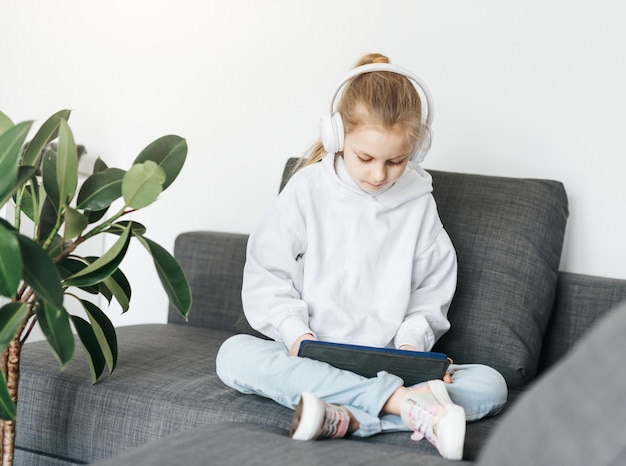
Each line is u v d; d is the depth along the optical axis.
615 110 2.06
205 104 2.47
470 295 1.82
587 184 2.08
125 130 2.56
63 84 2.63
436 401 1.28
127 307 1.52
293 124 2.38
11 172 1.13
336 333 1.66
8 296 1.11
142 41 2.54
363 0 2.29
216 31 2.46
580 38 2.08
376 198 1.72
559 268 2.10
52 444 1.52
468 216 1.90
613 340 0.73
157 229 2.54
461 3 2.18
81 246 2.48
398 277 1.71
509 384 1.76
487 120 2.17
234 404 1.41
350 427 1.28
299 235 1.71
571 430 0.71
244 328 1.95
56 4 2.63
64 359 1.20
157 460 0.98
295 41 2.37
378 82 1.55
